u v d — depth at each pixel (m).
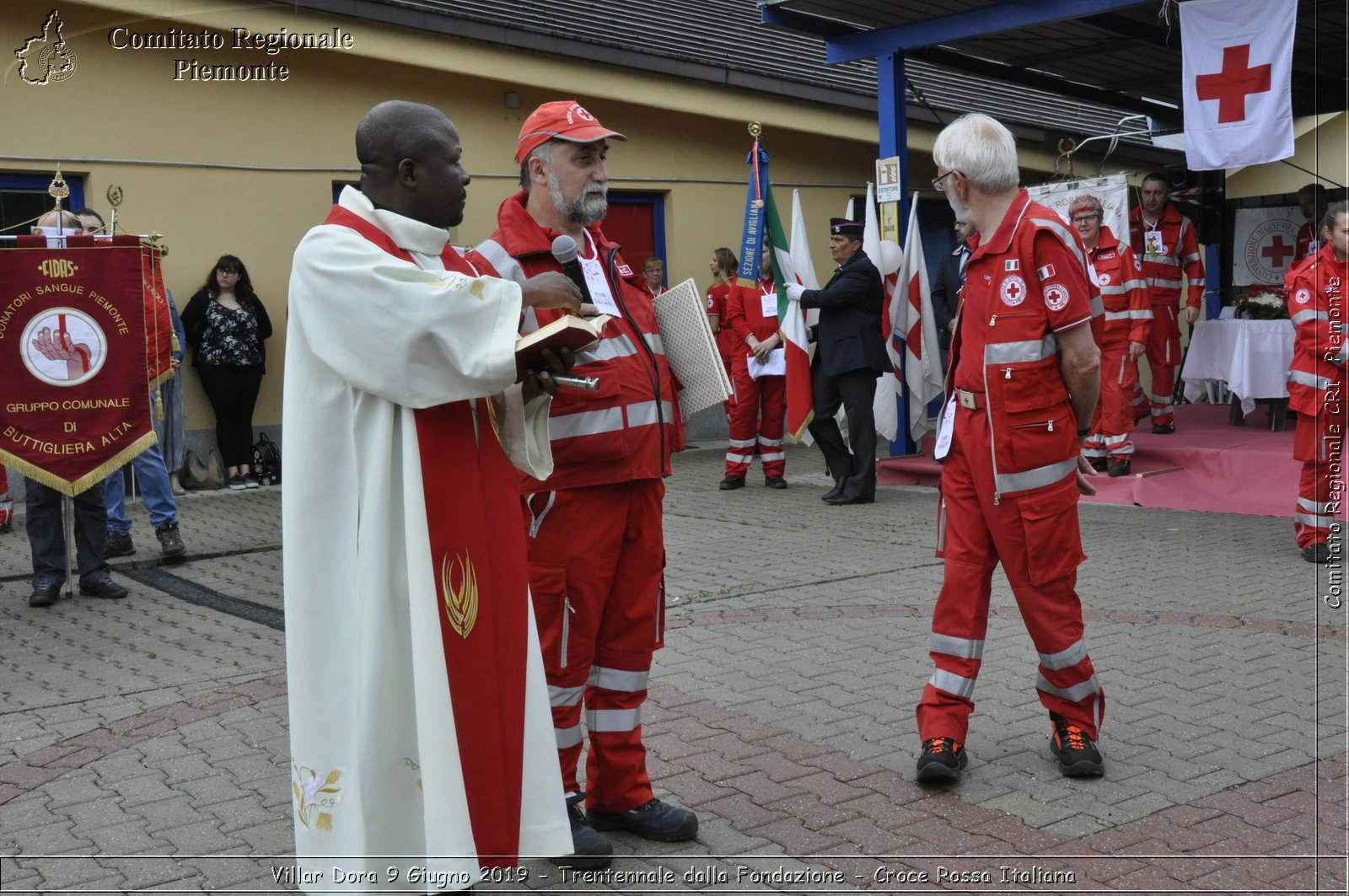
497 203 13.38
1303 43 13.21
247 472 11.35
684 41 15.07
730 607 6.78
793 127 16.11
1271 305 11.49
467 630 2.78
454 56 12.59
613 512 3.64
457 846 2.70
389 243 2.81
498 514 2.90
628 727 3.79
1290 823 3.83
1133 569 7.45
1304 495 7.54
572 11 14.09
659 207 15.27
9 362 6.96
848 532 8.99
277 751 4.65
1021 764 4.38
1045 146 19.67
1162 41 12.45
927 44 11.33
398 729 2.74
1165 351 11.34
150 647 6.25
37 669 5.88
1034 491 4.12
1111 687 5.20
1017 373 4.10
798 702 5.09
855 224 9.91
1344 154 16.03
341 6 11.59
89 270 7.07
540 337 2.73
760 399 11.35
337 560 2.75
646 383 3.67
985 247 4.17
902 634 6.09
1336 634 5.94
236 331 11.10
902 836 3.79
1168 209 11.39
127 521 8.49
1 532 9.53
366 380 2.67
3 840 3.88
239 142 11.46
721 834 3.84
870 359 10.06
